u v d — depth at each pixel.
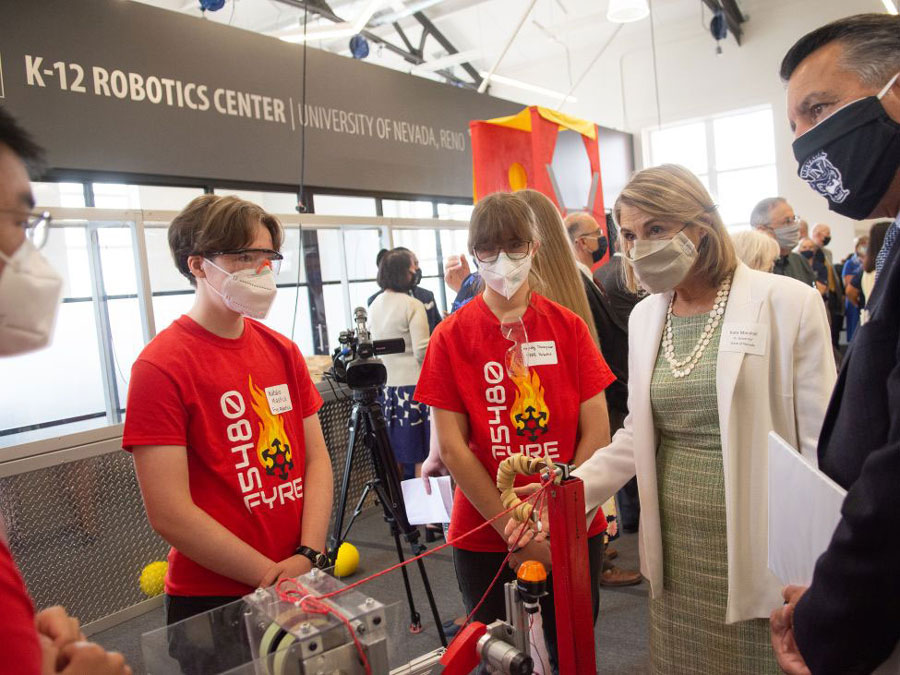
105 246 3.00
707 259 1.30
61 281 0.70
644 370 1.39
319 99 5.30
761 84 8.80
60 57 3.73
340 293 4.68
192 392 1.26
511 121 3.52
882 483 0.69
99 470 2.69
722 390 1.24
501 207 1.47
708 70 9.16
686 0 8.83
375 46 9.19
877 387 0.81
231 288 1.30
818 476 0.85
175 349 1.29
